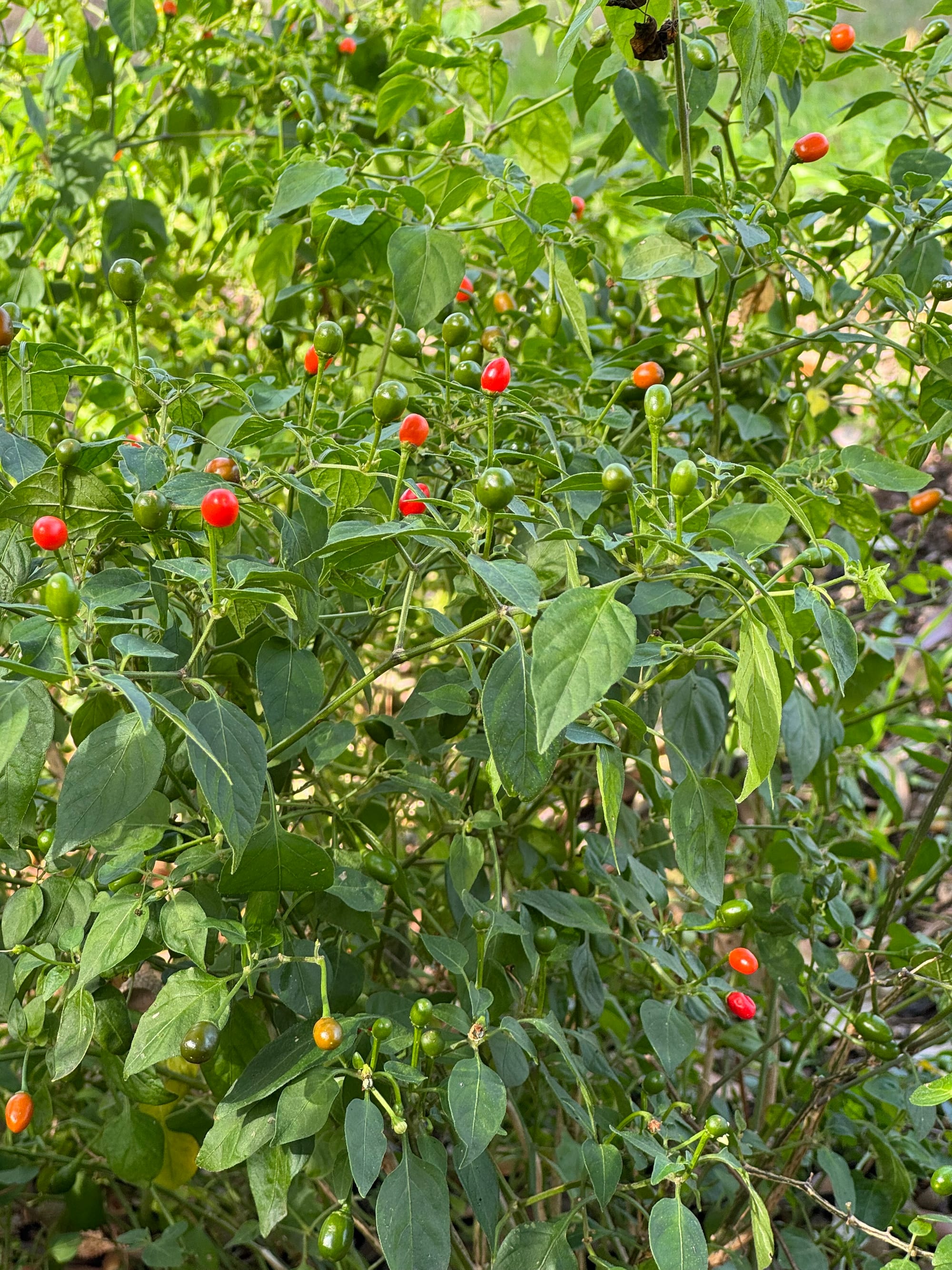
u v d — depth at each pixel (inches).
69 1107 75.7
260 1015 61.0
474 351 85.7
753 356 73.2
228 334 105.1
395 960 75.4
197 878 55.1
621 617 41.1
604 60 75.4
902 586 95.0
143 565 58.7
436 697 60.4
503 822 59.4
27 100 93.5
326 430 66.3
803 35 75.9
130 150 109.9
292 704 52.6
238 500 51.9
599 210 108.3
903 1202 69.2
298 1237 74.9
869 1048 64.2
